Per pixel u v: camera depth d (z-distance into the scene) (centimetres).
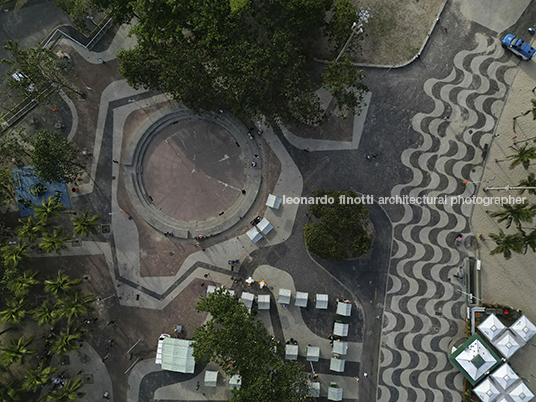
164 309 5616
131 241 5644
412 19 5547
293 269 5612
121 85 5644
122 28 5619
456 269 5581
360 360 5578
